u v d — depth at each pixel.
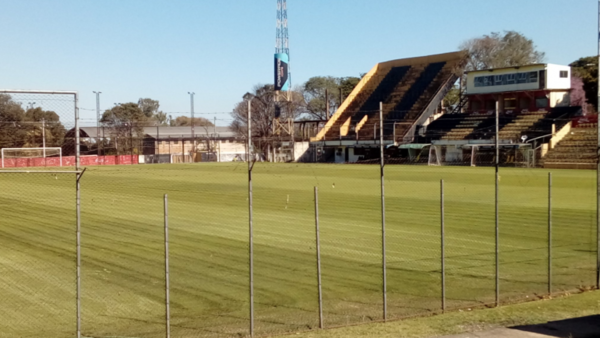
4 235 21.12
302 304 12.29
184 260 16.67
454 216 25.41
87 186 43.84
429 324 10.63
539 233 20.89
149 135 104.44
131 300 12.62
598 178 13.73
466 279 14.41
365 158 90.38
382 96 102.06
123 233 21.52
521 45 107.06
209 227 22.88
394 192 37.00
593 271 15.23
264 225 23.34
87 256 17.30
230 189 40.72
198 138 103.19
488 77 84.38
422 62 103.94
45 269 15.62
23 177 54.16
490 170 61.03
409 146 79.69
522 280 14.27
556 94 79.62
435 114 93.00
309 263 16.28
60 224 23.83
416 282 14.14
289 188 41.16
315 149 95.88
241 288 13.59
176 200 33.28
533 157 64.50
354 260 16.67
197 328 10.72
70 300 12.64
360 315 11.45
